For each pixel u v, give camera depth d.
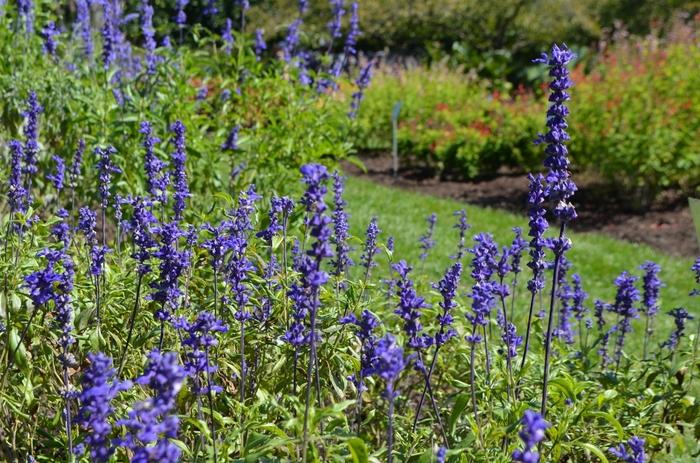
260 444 2.70
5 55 5.92
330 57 6.97
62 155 5.61
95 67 6.45
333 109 6.82
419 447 3.15
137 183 5.25
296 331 2.98
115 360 3.44
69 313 2.76
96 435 2.13
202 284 3.81
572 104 13.31
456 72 19.58
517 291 7.40
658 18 24.20
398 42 25.50
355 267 6.62
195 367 2.60
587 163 13.18
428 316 4.14
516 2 24.38
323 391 3.27
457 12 24.75
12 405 2.97
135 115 5.43
